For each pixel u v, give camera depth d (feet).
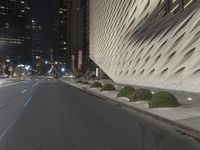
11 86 242.78
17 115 69.05
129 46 207.00
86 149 35.35
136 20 203.82
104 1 307.78
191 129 47.80
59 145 37.58
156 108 75.97
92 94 149.07
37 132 47.37
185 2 136.77
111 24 273.33
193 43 114.11
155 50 151.53
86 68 635.66
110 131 48.42
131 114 71.61
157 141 40.42
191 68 106.93
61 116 67.67
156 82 133.59
